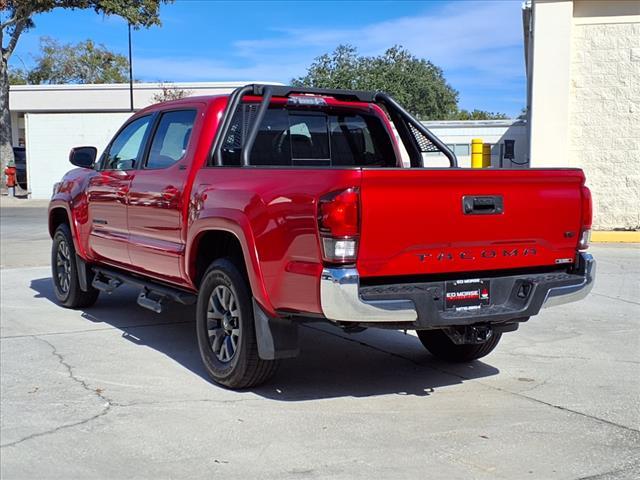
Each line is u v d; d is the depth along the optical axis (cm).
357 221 454
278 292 495
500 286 521
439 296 493
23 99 4347
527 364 635
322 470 411
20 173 3725
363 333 751
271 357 516
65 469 414
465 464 419
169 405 521
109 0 2841
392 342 715
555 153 1484
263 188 510
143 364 627
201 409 512
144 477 403
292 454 433
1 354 655
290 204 482
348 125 691
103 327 768
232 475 405
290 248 482
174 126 661
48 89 4322
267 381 553
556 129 1480
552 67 1468
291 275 482
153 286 679
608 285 993
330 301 456
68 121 3362
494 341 615
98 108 4306
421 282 494
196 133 614
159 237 648
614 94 1478
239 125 628
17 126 4934
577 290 542
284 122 652
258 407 518
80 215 801
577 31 1477
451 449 441
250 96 633
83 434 466
